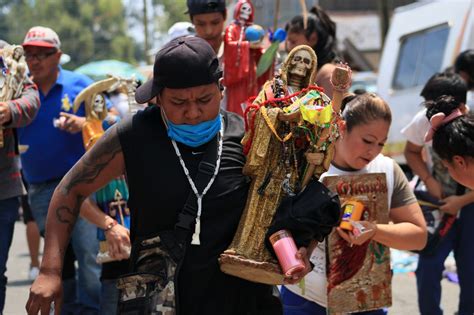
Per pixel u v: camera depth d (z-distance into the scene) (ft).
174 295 9.45
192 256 9.54
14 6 245.45
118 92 21.18
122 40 244.01
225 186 9.59
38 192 18.78
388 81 36.58
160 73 9.28
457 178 12.98
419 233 12.59
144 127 9.73
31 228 25.81
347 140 12.37
